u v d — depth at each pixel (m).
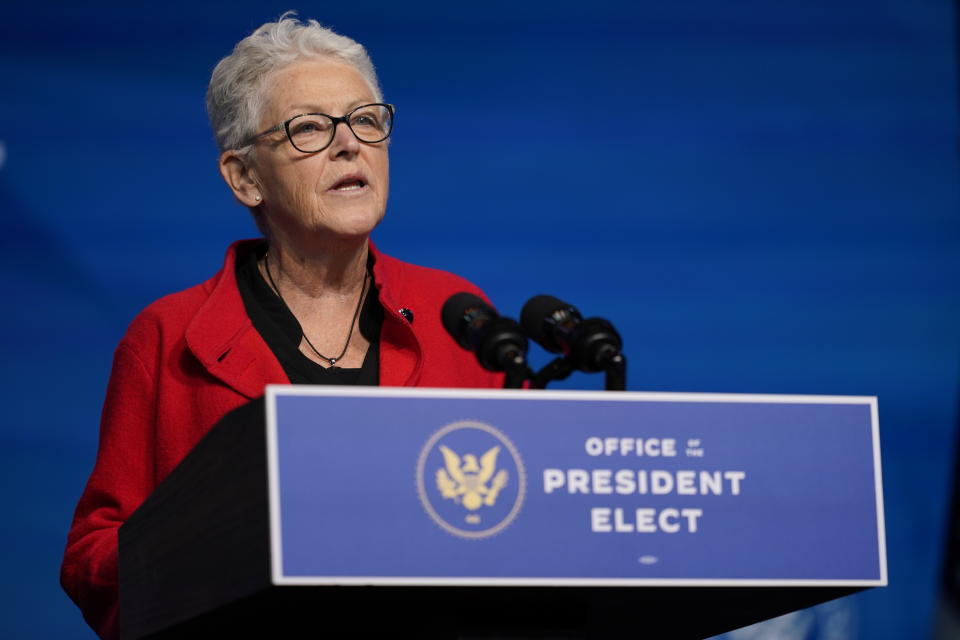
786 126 14.83
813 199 14.77
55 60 13.70
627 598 4.85
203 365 6.83
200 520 4.82
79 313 13.41
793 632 13.70
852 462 4.86
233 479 4.58
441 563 4.40
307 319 7.25
